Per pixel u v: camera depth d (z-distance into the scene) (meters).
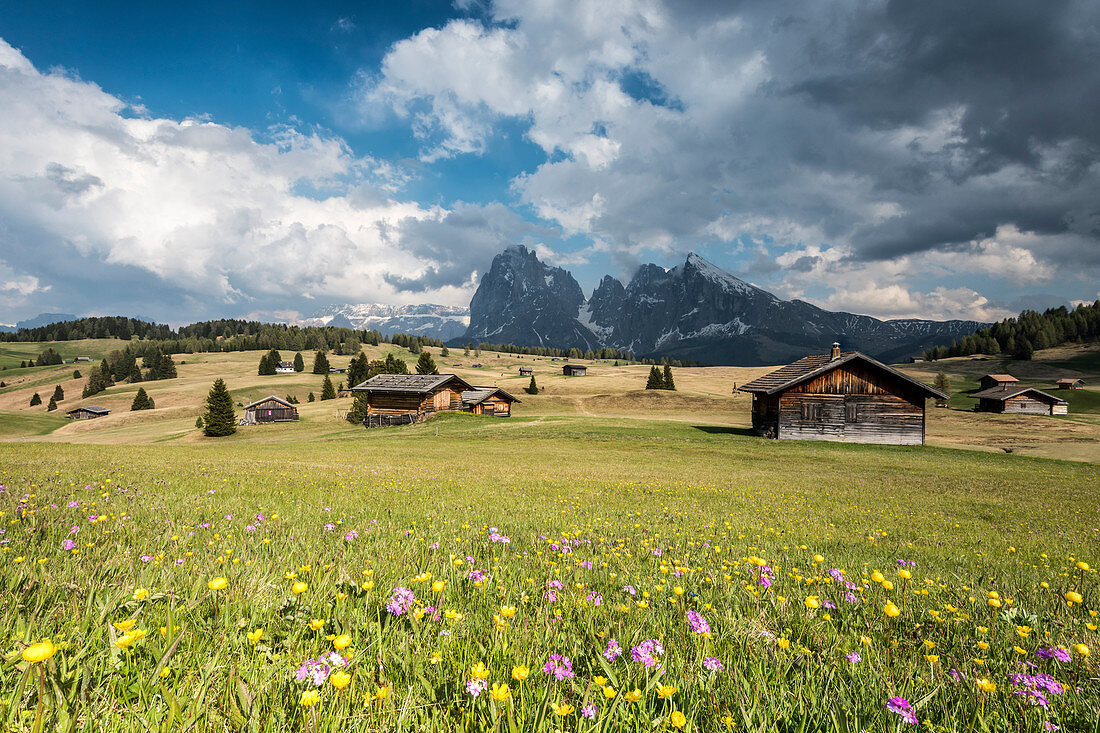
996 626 3.33
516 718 1.82
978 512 13.77
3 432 111.88
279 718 1.79
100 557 3.79
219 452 27.11
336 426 83.69
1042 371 174.75
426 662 2.33
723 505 12.62
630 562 5.11
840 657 2.60
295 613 2.76
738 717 1.99
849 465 28.47
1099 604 4.34
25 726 1.53
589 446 37.81
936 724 1.96
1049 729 1.95
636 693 1.83
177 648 2.23
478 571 3.66
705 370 190.50
